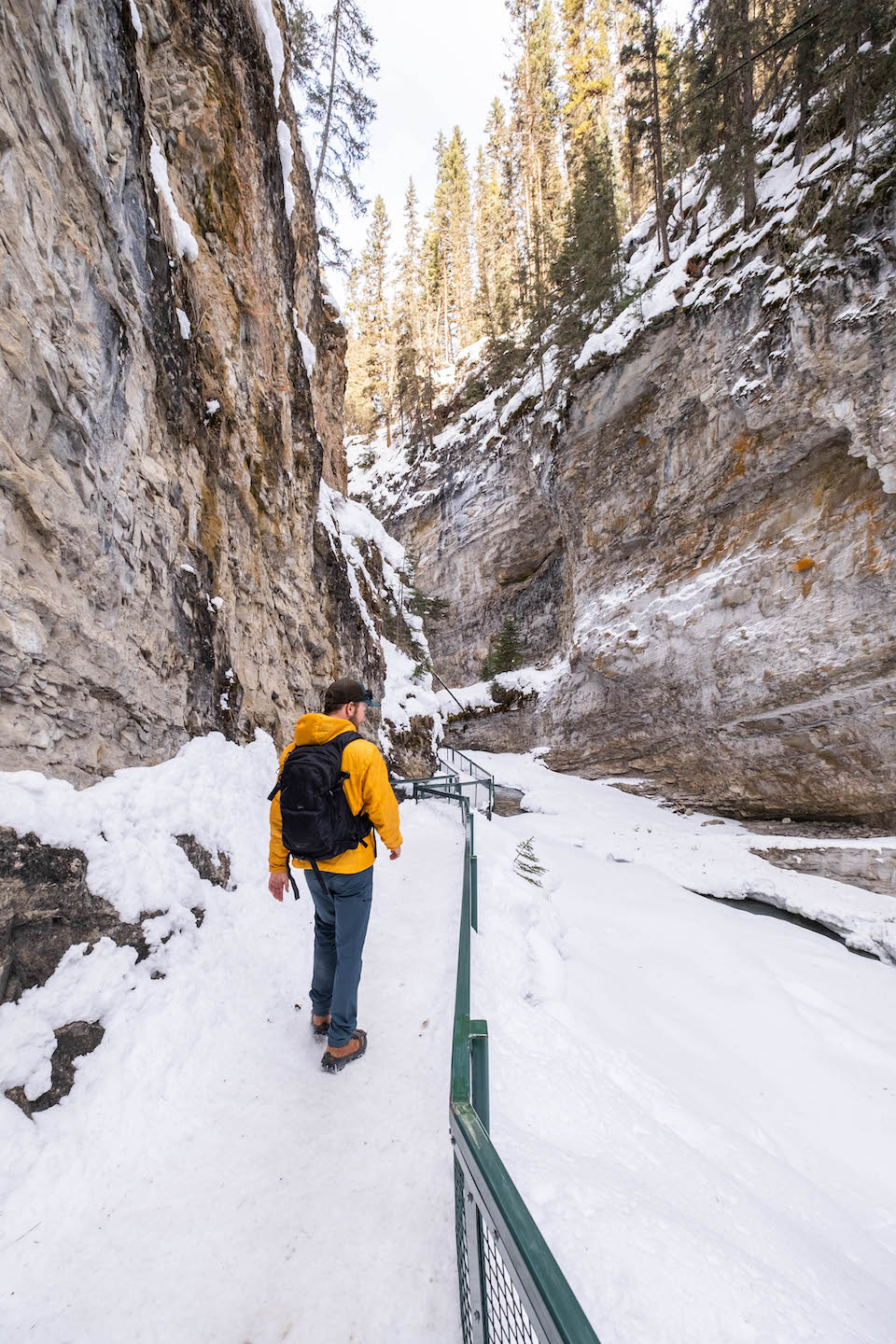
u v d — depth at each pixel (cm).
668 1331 174
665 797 1920
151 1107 241
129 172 414
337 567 1408
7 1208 184
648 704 1880
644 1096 395
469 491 3384
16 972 233
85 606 325
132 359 399
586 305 2448
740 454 1575
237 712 552
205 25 714
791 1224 317
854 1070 575
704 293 1725
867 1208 403
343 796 276
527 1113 308
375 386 5434
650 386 1944
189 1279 178
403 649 1922
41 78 298
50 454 297
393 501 4112
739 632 1501
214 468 584
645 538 1958
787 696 1385
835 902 1105
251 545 687
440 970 406
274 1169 225
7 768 261
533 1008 460
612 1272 190
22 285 275
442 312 5347
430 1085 279
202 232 670
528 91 4328
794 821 1557
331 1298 175
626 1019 559
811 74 1569
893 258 1209
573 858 1251
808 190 1437
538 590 3062
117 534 365
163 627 429
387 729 1586
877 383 1216
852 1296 258
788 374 1395
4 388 258
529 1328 107
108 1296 170
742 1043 597
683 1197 273
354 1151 236
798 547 1407
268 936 386
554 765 2427
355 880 282
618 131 3712
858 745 1314
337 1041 285
